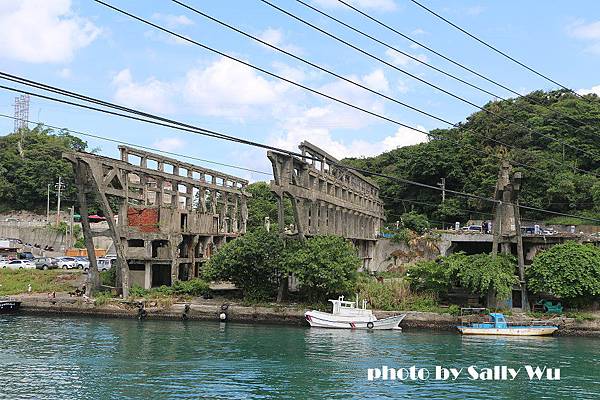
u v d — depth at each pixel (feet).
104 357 99.45
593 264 135.54
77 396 75.92
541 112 303.68
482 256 146.61
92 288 161.38
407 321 139.64
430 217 301.43
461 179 294.46
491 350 111.24
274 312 145.18
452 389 82.58
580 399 78.38
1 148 371.15
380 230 257.14
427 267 149.59
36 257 255.91
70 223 296.30
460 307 144.46
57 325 135.54
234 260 152.87
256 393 78.84
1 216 342.64
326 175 174.70
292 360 99.45
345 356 103.55
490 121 315.37
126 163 160.35
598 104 296.92
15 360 96.32
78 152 152.66
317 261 146.92
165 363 95.66
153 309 149.07
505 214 155.74
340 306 140.05
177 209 175.01
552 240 155.43
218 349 108.27
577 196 261.03
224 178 211.41
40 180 344.28
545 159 261.24
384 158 357.00
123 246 161.79
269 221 270.46
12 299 154.71
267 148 73.67
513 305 146.72
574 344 119.85
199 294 160.97
